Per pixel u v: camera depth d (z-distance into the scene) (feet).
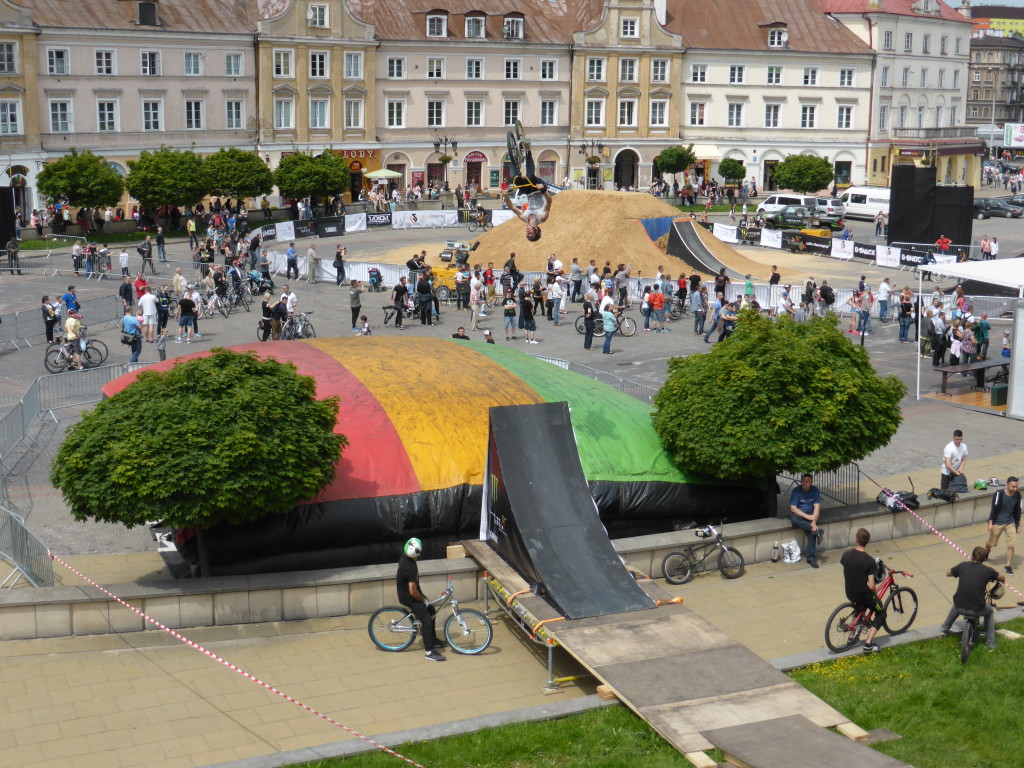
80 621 58.54
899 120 345.51
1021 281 106.93
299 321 135.44
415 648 58.85
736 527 71.87
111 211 227.61
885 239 249.75
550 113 302.45
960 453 81.46
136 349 120.98
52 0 238.07
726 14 323.16
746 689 50.85
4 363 123.85
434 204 267.18
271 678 55.01
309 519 66.44
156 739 48.57
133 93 246.88
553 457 66.08
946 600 66.39
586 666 52.42
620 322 142.41
